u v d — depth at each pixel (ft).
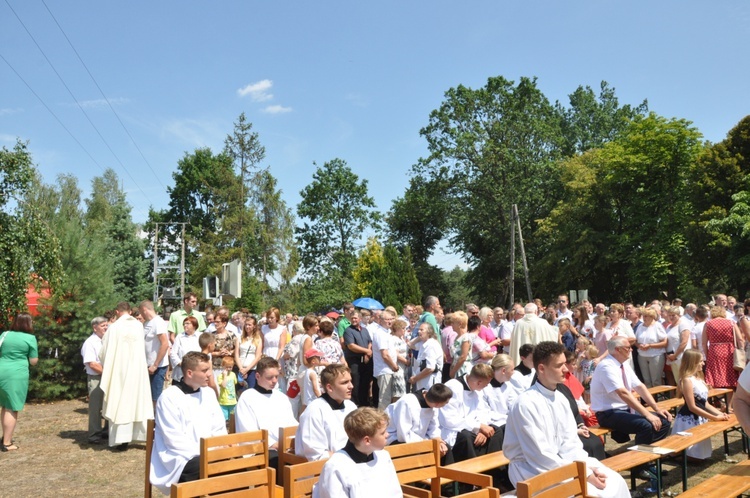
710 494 16.51
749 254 91.61
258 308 102.83
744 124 103.04
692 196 106.42
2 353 29.99
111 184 172.45
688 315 44.32
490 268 156.87
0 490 23.54
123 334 30.01
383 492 13.10
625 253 122.72
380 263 115.75
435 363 30.32
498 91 144.05
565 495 13.00
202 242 141.79
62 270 44.09
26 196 46.47
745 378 12.68
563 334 41.70
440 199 146.51
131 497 22.76
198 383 18.70
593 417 25.25
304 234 181.37
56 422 36.32
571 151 180.45
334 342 31.78
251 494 14.53
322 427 17.54
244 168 145.28
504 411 23.75
